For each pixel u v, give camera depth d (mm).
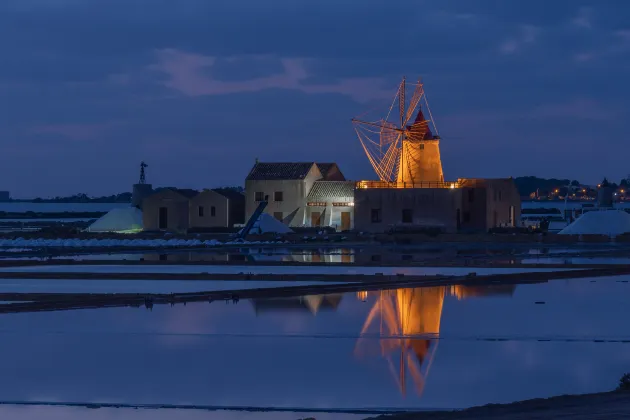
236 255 106938
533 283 79750
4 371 48594
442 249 113562
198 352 52719
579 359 50250
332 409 41500
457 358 50781
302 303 68812
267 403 42594
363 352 52469
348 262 96562
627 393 36906
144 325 60281
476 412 33906
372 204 129250
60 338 56406
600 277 83750
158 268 92125
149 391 44781
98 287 77125
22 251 112562
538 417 32281
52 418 40594
